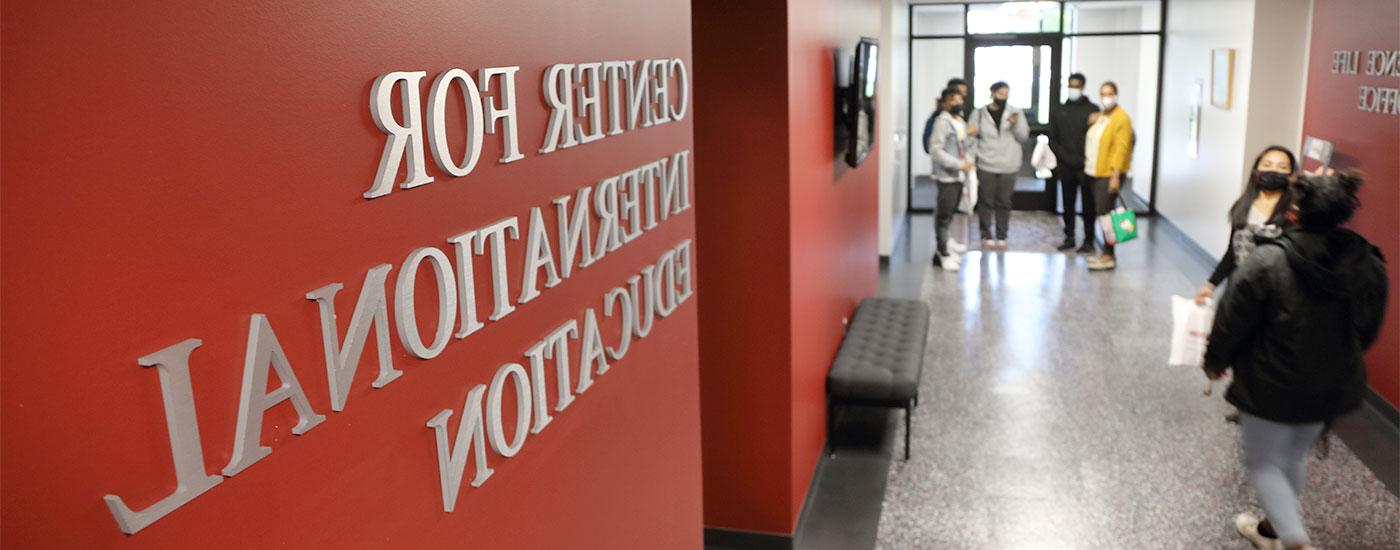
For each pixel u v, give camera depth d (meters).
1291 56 8.48
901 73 11.54
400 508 1.49
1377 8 6.02
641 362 2.51
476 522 1.72
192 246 1.08
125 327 1.00
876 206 8.02
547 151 1.90
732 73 4.08
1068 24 12.87
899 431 5.86
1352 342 3.68
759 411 4.43
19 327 0.90
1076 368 6.89
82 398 0.96
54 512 0.94
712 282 4.34
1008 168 10.84
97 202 0.96
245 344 1.15
